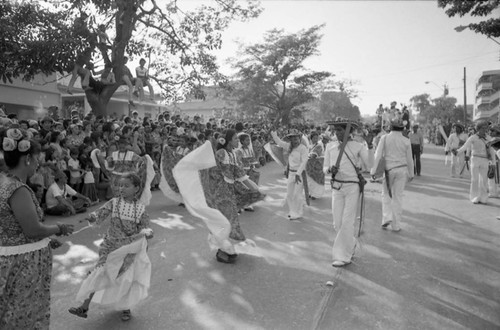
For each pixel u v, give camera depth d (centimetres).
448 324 393
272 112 4009
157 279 500
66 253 592
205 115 4641
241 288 474
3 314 286
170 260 568
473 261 568
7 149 286
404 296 454
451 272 527
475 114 6309
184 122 1470
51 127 977
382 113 1543
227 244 555
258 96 3762
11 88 1792
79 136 1009
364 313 413
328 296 450
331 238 682
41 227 289
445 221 803
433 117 7725
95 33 1373
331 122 570
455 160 1495
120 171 755
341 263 543
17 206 280
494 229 742
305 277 507
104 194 980
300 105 4175
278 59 3731
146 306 429
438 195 1102
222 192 580
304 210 906
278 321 396
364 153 561
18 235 289
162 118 1596
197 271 527
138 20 1608
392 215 728
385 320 399
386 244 646
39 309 298
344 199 569
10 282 287
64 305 430
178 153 935
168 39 1759
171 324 391
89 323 394
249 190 662
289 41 3678
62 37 1252
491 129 1104
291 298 447
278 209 914
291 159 816
